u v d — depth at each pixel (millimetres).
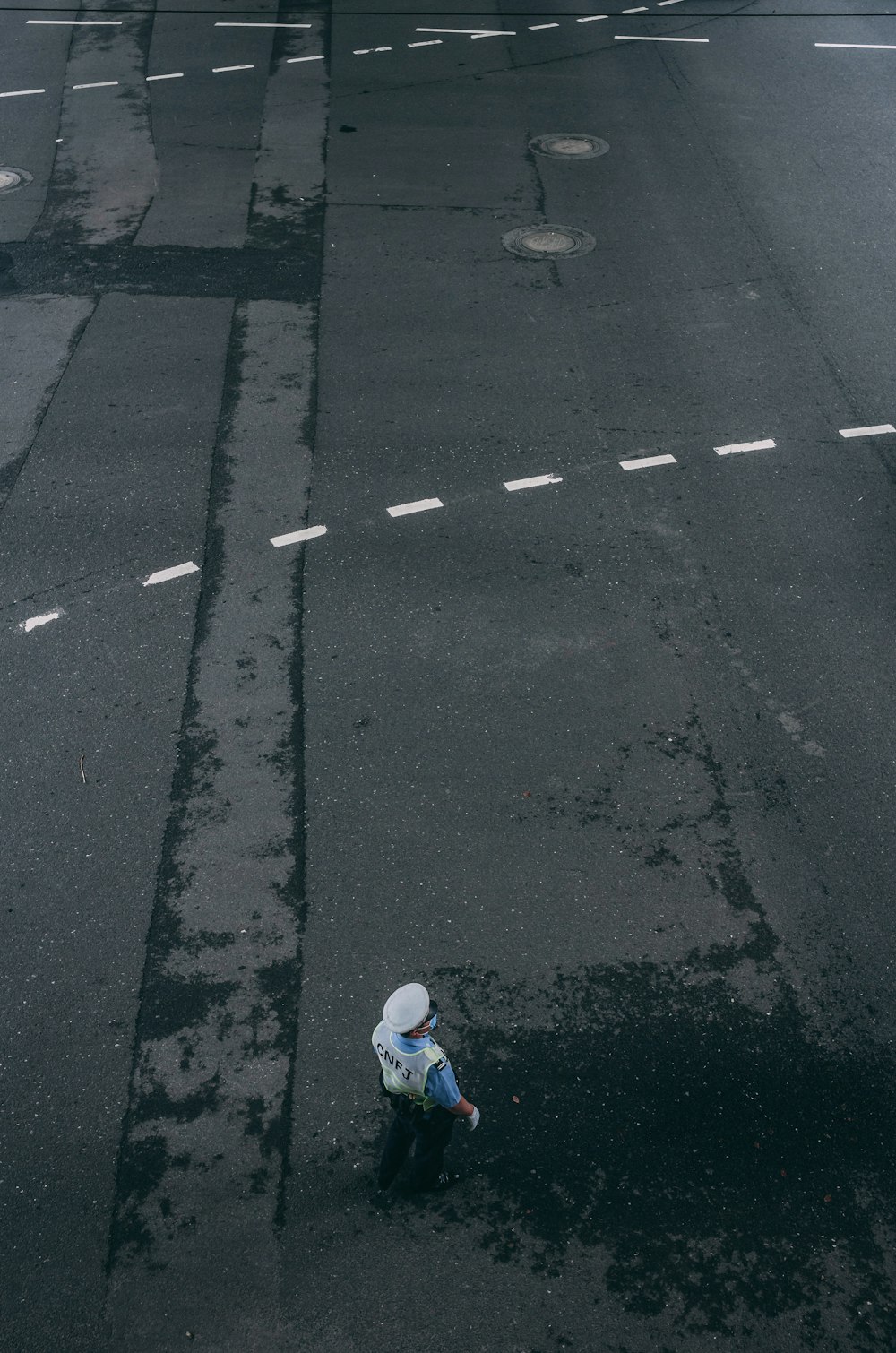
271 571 9852
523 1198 6043
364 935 7188
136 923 7250
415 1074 5391
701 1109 6395
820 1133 6305
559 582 9781
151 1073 6512
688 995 6906
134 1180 6078
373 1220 5949
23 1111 6340
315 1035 6695
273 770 8195
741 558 10055
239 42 20250
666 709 8695
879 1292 5723
